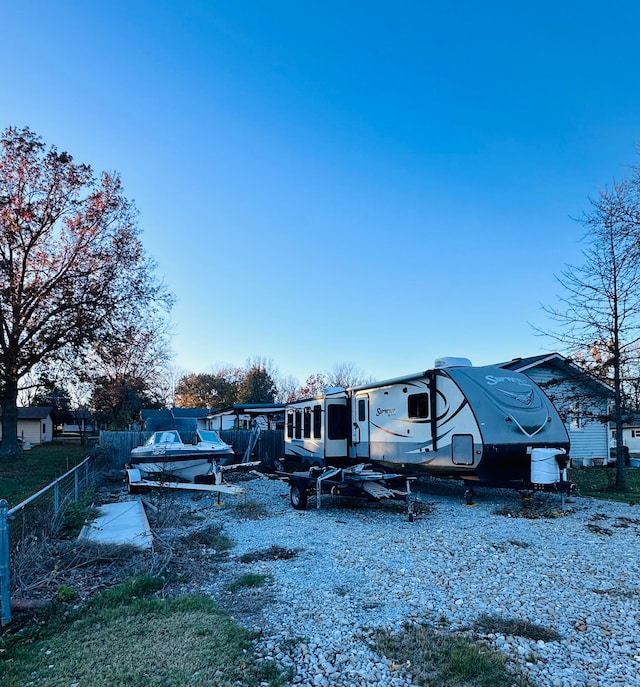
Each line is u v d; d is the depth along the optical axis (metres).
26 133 22.47
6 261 21.83
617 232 12.67
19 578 5.04
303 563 6.09
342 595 4.97
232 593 5.09
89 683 3.35
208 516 9.30
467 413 9.46
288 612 4.55
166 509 8.94
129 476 11.75
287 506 10.46
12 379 22.02
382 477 9.16
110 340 22.66
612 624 4.23
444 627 4.20
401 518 8.76
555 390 17.81
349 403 13.46
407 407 11.05
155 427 15.94
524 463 9.59
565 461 9.08
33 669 3.54
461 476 9.87
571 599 4.80
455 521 8.42
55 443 43.31
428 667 3.54
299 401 15.41
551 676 3.40
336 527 8.10
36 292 22.17
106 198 23.58
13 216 21.92
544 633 4.06
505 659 3.61
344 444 13.58
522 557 6.23
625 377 12.87
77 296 22.05
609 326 12.85
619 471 12.46
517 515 8.84
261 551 6.67
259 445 21.00
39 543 6.32
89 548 6.34
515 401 9.81
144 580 5.22
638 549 6.58
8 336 21.91
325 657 3.70
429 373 10.28
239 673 3.46
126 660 3.64
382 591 5.07
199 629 4.13
